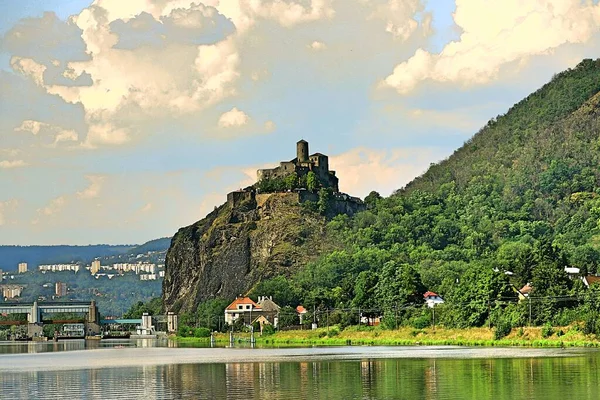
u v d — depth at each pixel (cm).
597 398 16750
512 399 16788
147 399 17938
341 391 18475
